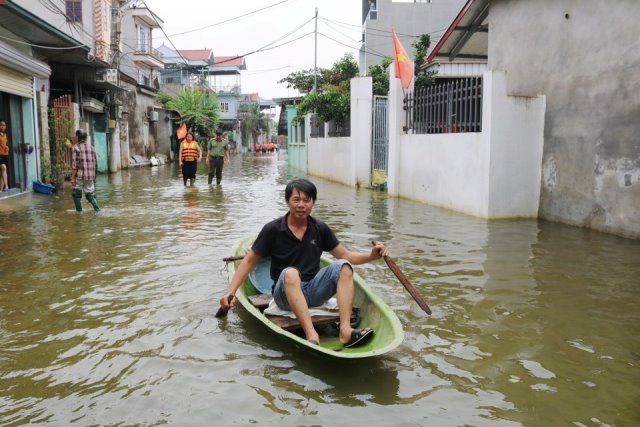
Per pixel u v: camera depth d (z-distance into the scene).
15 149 13.05
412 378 3.47
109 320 4.51
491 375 3.52
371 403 3.17
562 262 6.24
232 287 4.30
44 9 17.19
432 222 8.92
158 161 30.33
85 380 3.47
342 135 18.39
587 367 3.63
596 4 7.97
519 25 9.70
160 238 7.80
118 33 23.91
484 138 9.02
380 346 3.65
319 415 3.04
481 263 6.22
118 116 24.06
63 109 16.81
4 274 5.87
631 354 3.83
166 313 4.66
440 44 13.24
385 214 9.86
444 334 4.19
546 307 4.77
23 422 2.99
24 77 13.24
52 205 11.41
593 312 4.64
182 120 35.31
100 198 12.77
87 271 5.98
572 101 8.47
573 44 8.44
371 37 27.67
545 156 9.07
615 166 7.67
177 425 2.96
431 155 10.93
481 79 9.29
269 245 4.30
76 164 10.18
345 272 3.96
